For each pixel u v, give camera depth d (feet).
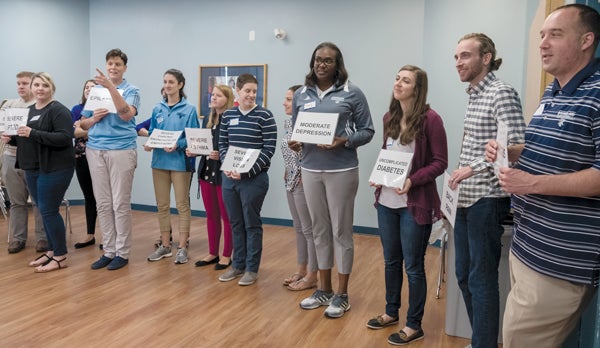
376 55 16.53
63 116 11.04
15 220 13.14
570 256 4.13
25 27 19.89
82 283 10.66
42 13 19.99
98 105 11.16
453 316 8.23
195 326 8.48
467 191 6.21
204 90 19.08
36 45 20.03
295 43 17.66
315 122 8.21
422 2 15.80
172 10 19.42
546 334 4.45
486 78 6.21
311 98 8.65
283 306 9.53
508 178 4.24
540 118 4.53
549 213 4.25
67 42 20.45
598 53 5.39
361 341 7.98
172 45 19.53
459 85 13.89
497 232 6.15
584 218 4.08
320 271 9.52
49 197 11.22
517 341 4.59
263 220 18.48
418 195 7.32
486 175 6.05
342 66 8.41
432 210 7.41
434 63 14.78
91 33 20.83
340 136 8.38
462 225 6.79
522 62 12.35
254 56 18.31
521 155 4.71
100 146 11.41
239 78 10.46
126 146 11.57
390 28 16.28
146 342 7.80
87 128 11.51
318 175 8.56
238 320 8.80
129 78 20.31
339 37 16.99
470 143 6.29
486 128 6.07
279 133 18.11
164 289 10.40
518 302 4.51
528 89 10.92
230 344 7.80
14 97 20.11
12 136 11.62
